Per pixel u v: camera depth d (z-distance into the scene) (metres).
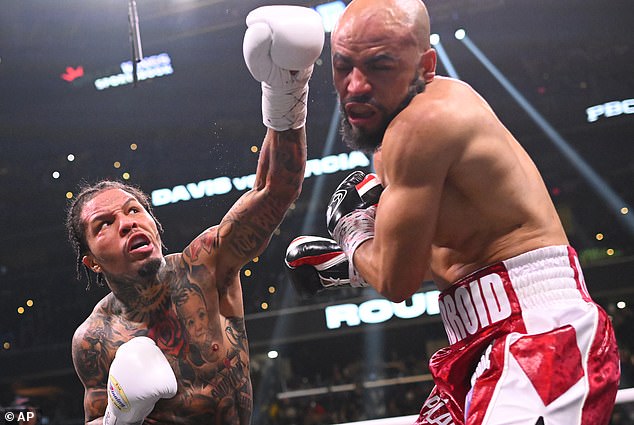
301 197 13.88
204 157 13.95
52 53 13.96
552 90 13.06
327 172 13.55
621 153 12.92
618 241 12.86
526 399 1.77
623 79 12.70
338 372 13.54
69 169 14.85
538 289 1.88
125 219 2.33
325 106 13.38
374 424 2.58
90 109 14.63
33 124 15.01
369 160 13.34
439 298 2.09
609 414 1.84
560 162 13.20
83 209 2.40
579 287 1.92
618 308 12.60
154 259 2.30
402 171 1.87
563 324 1.84
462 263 2.01
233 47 12.84
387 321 12.80
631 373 11.66
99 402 2.34
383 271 1.90
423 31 1.93
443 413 2.20
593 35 12.80
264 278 13.79
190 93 13.82
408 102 1.92
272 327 13.24
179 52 13.18
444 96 1.91
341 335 14.19
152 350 2.20
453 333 2.04
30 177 15.08
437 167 1.85
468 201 1.92
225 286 2.42
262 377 13.91
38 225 14.95
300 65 2.04
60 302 14.48
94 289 14.30
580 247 12.99
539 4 12.76
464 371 1.98
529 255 1.91
